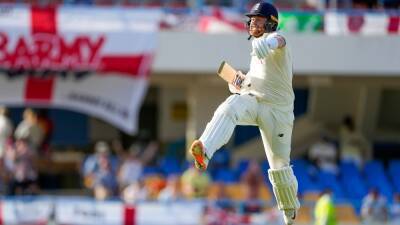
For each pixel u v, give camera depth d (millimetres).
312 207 74812
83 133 95938
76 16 78062
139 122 97625
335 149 86438
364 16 80000
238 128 90062
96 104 79312
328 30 79938
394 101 92625
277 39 24016
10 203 70188
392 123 93812
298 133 91500
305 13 79500
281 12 79250
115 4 83750
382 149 93438
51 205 70312
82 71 78875
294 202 25844
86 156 91500
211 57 78312
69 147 95500
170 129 96250
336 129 91750
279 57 24578
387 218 73750
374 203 73812
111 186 75562
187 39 78250
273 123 24828
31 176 76625
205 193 73812
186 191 73562
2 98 78562
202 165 23625
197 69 78438
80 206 70438
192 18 79250
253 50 24250
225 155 85625
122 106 79125
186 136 95375
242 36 78125
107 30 77875
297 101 92062
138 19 78875
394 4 83875
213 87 83625
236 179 79625
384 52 79438
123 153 84125
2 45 76812
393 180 82938
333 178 80500
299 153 90875
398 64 79625
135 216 70125
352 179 81312
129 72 78312
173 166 80688
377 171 83500
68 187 87125
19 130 82812
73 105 79312
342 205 75500
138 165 77562
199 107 83875
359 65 79500
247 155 89312
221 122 24000
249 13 24984
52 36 77312
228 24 78938
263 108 24734
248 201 71438
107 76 79312
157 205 70375
